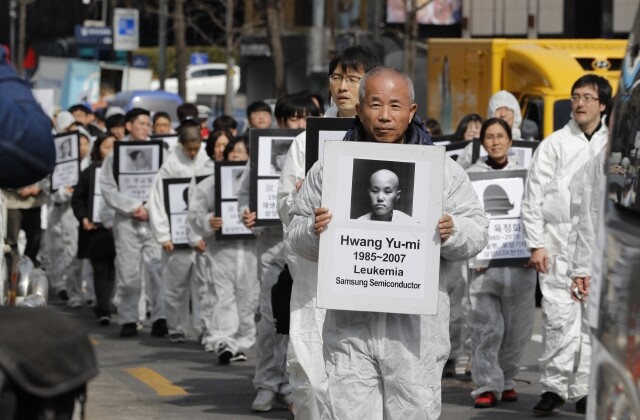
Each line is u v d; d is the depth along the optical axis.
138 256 18.41
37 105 4.90
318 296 7.24
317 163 7.71
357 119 7.75
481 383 12.55
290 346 9.63
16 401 4.41
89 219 19.27
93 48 73.75
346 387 7.43
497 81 26.02
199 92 65.19
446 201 7.52
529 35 56.66
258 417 12.26
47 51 80.00
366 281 7.25
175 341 17.72
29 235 20.25
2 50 4.95
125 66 58.56
